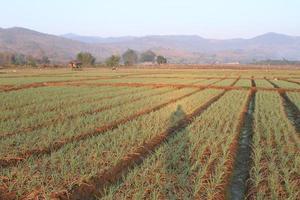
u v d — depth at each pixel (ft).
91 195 28.63
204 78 188.24
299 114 70.74
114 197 26.96
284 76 221.25
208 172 32.96
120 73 243.81
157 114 62.90
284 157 36.04
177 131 51.01
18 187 27.96
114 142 40.37
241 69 376.89
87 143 40.81
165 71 295.89
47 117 59.16
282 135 48.57
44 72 255.91
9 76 193.77
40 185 28.60
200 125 53.31
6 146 39.11
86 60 449.48
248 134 51.37
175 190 28.27
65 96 91.56
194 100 86.07
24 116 60.75
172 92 107.45
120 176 32.27
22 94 94.48
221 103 78.48
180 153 37.88
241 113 65.82
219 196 28.30
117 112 65.46
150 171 32.12
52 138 43.32
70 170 31.76
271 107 73.67
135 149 39.27
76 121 55.47
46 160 34.01
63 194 27.66
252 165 35.63
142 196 26.71
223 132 48.47
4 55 487.20
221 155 38.24
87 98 88.69
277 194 27.55
